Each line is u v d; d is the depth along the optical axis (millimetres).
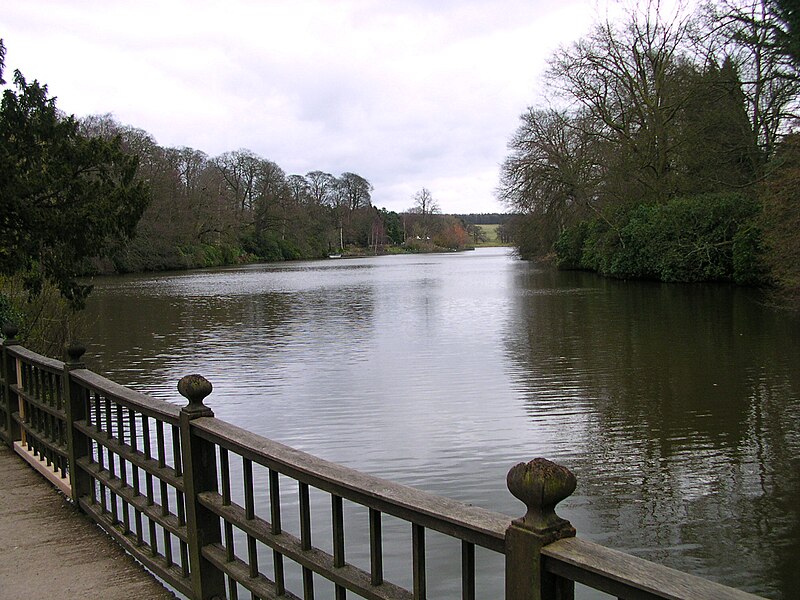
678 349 12828
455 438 7672
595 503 5895
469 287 30969
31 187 9031
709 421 8070
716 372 10688
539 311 20141
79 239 9445
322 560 2104
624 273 31078
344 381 10883
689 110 27938
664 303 20734
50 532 3727
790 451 6941
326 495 6082
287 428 8242
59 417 4184
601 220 33531
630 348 13125
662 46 29500
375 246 99000
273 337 16281
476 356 12867
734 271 25453
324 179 89938
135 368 12430
